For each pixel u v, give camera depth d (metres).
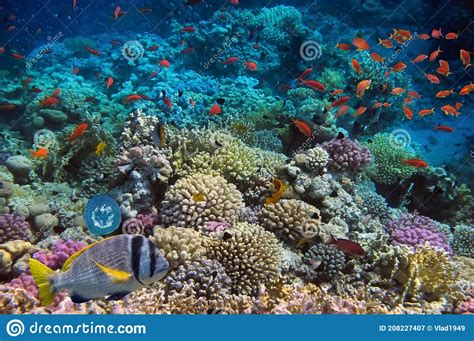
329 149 6.71
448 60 16.80
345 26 18.28
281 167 5.69
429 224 6.38
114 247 2.13
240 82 11.55
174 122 8.62
